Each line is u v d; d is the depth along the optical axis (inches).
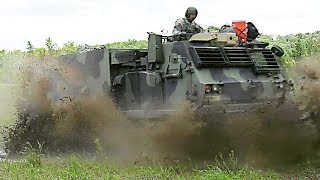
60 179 400.2
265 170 417.7
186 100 477.1
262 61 518.3
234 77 493.7
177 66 491.5
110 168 444.1
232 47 509.7
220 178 382.6
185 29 567.5
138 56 553.3
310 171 409.1
